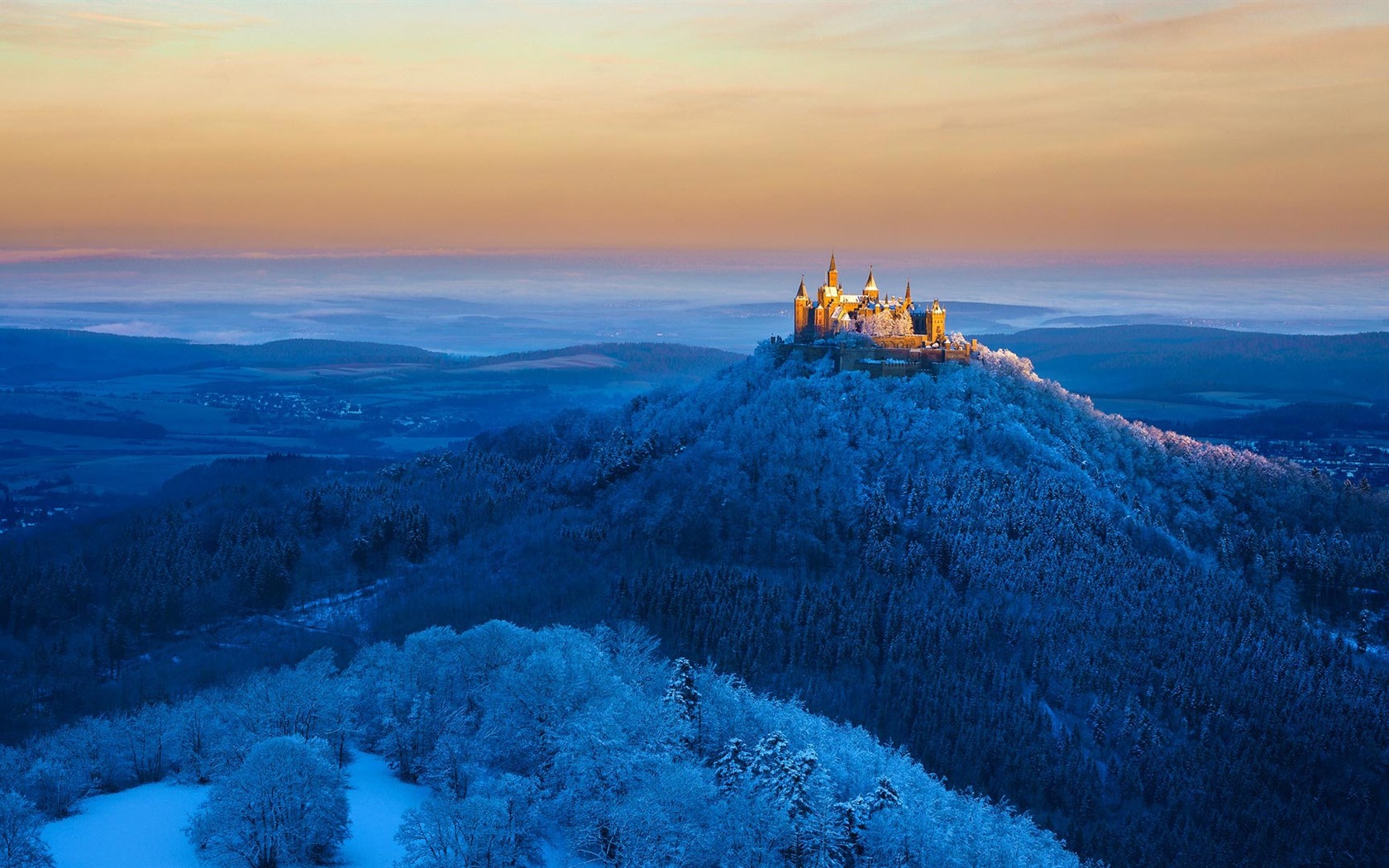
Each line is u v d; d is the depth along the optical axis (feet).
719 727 580.30
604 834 481.05
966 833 526.98
